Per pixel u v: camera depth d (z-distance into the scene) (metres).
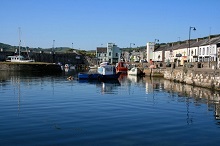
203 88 44.41
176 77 59.66
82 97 32.62
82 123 18.94
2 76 69.38
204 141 15.24
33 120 19.56
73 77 69.56
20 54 117.81
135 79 67.25
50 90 39.91
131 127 17.95
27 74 80.44
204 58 75.94
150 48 124.31
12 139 14.97
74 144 14.34
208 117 21.50
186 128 17.92
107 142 14.78
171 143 14.81
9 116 20.83
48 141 14.73
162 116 21.62
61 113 22.33
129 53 158.12
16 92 36.59
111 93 37.25
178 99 31.59
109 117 21.02
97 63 140.50
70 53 151.12
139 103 28.34
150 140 15.24
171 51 101.00
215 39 75.12
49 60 135.38
